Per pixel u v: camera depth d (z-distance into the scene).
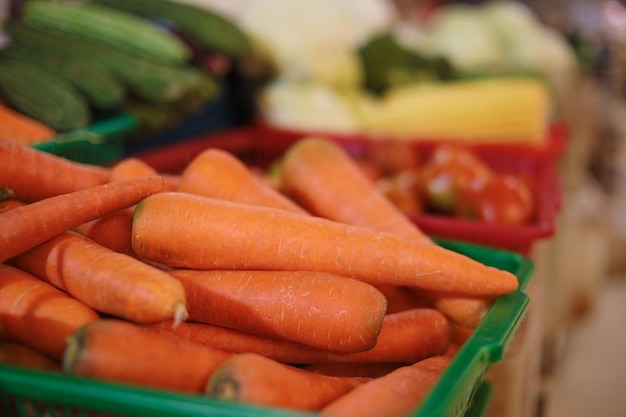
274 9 1.07
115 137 0.69
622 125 1.72
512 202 0.65
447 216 0.72
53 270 0.43
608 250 1.53
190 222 0.45
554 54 1.39
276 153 1.01
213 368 0.39
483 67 1.26
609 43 1.82
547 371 0.92
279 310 0.44
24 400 0.36
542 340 0.83
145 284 0.40
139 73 0.77
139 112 0.78
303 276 0.45
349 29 1.14
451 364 0.37
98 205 0.44
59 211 0.43
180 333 0.45
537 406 0.85
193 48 0.88
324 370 0.46
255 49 1.04
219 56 0.91
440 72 1.21
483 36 1.39
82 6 0.84
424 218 0.63
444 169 0.72
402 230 0.54
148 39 0.81
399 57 1.17
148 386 0.37
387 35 1.20
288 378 0.39
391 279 0.47
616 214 1.65
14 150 0.47
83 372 0.36
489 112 0.99
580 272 1.28
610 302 1.44
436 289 0.47
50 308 0.41
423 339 0.47
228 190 0.52
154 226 0.44
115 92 0.72
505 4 1.51
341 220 0.56
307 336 0.44
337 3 1.14
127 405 0.34
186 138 0.92
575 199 1.29
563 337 1.19
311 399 0.39
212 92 0.88
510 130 0.98
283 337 0.44
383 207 0.56
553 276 0.94
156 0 0.90
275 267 0.46
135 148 0.81
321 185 0.57
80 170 0.50
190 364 0.39
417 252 0.47
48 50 0.73
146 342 0.38
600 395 1.06
